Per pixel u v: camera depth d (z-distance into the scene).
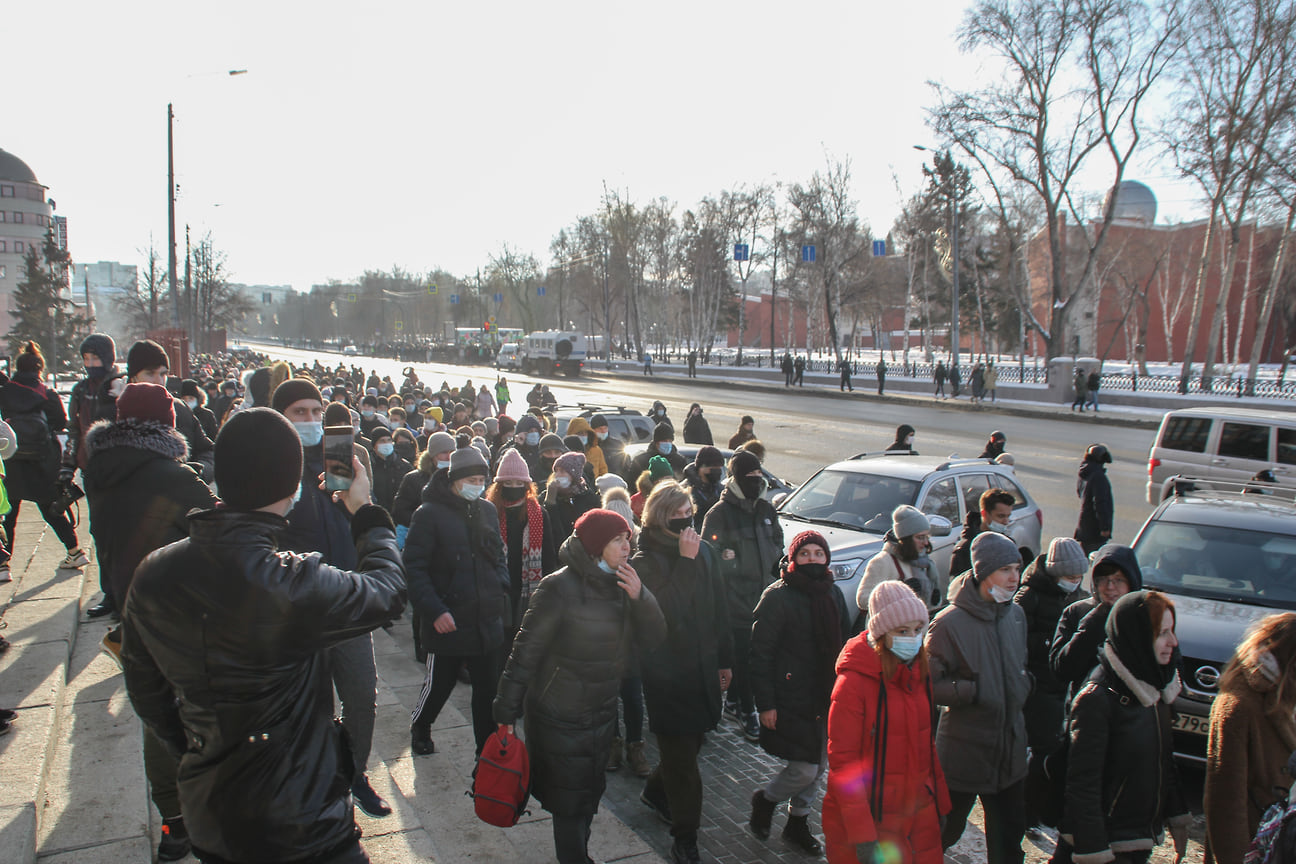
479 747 4.84
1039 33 35.75
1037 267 60.69
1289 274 45.56
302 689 2.11
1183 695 5.27
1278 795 3.27
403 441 9.15
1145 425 27.59
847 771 3.22
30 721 4.18
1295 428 12.53
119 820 3.63
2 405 6.75
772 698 4.27
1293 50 30.94
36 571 7.09
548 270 96.12
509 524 5.60
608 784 5.05
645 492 6.80
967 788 3.85
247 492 2.03
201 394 9.58
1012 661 3.89
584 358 59.53
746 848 4.36
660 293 73.00
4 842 3.11
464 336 107.50
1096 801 3.46
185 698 2.00
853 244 60.88
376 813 4.11
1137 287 58.06
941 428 25.83
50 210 87.06
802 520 7.95
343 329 148.00
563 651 3.60
